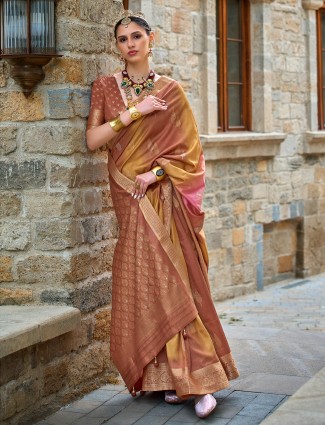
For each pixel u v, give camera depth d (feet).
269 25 34.40
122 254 17.17
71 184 17.21
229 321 27.48
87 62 17.72
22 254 17.44
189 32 30.50
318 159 38.29
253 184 34.06
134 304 17.02
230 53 33.60
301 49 36.99
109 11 18.66
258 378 19.01
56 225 17.22
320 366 20.17
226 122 33.04
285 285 36.17
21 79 16.96
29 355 16.15
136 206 16.99
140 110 16.80
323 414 13.17
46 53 16.87
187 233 17.08
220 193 32.14
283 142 35.88
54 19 17.04
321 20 38.78
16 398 15.74
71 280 17.31
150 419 16.39
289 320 27.55
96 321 18.30
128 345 17.10
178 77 30.04
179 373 16.43
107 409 17.04
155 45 28.84
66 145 17.12
